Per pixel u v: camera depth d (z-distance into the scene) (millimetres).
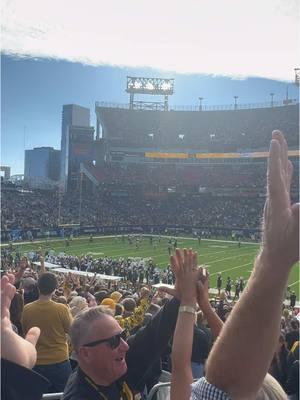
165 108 104250
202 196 95375
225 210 90625
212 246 63250
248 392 1397
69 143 100188
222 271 42719
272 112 96188
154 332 2785
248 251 56656
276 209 1357
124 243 65125
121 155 101938
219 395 1415
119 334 2533
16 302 6094
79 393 2486
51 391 5195
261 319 1327
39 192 90250
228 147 98375
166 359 6102
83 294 11820
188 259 2635
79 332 2543
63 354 5395
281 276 1318
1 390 1760
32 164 116562
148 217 88750
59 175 115875
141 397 4293
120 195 95875
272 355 1355
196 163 101312
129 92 103312
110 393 2596
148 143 101938
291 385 5117
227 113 100812
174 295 2598
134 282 32875
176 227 83562
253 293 1347
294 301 27547
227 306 12852
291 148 88562
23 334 5512
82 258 43156
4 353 1788
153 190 96750
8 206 76625
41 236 65562
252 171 96562
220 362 1394
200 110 102688
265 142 93812
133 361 2863
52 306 5434
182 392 2166
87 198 92688
